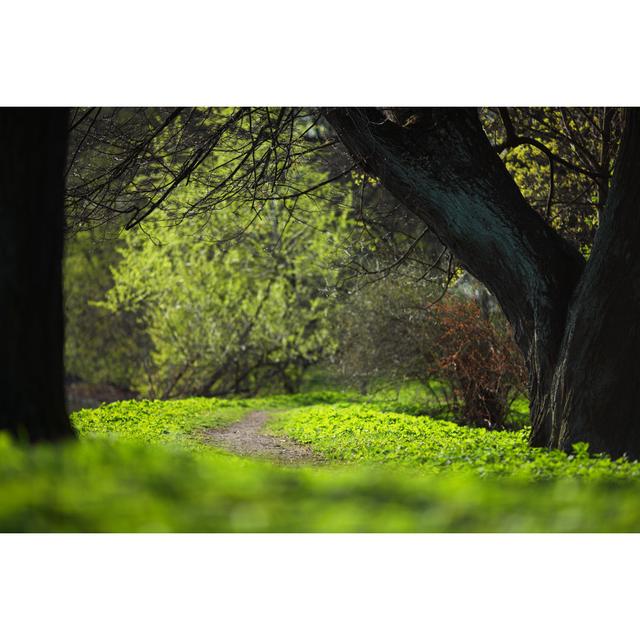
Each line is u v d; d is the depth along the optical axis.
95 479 5.91
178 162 19.05
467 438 18.45
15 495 5.11
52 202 8.31
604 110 19.83
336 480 7.11
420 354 28.34
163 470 6.77
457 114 13.91
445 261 26.78
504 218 13.95
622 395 13.02
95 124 17.94
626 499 6.89
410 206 14.51
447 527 5.57
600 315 13.21
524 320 14.40
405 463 13.61
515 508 6.27
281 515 5.46
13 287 8.02
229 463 11.38
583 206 21.97
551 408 13.93
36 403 8.13
